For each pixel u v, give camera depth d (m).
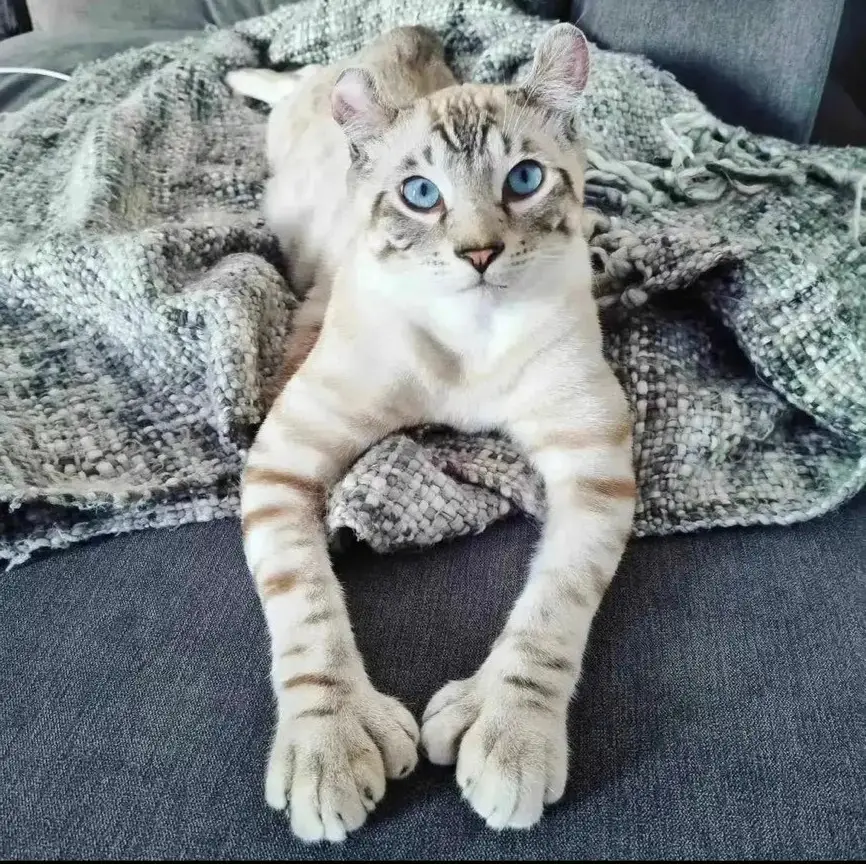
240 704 0.29
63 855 0.26
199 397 0.42
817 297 0.41
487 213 0.34
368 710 0.29
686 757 0.28
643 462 0.38
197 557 0.35
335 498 0.35
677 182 0.49
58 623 0.32
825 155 0.50
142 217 0.52
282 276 0.50
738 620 0.32
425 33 0.60
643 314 0.44
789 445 0.41
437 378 0.38
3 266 0.44
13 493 0.34
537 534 0.36
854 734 0.28
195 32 0.78
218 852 0.26
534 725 0.28
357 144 0.38
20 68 0.70
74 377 0.42
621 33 0.58
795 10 0.53
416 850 0.26
